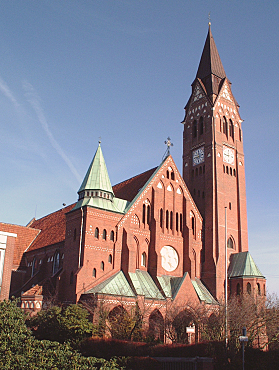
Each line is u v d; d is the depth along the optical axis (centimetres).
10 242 5141
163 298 6078
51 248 7944
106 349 4209
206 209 7581
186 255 6950
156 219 6750
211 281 7038
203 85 8519
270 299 6191
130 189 7625
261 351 4491
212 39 8962
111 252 6159
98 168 6612
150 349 4141
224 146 8088
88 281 5794
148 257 6612
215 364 4038
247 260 7244
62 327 4659
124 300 5619
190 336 5453
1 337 2952
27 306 6038
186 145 8481
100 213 6172
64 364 2998
